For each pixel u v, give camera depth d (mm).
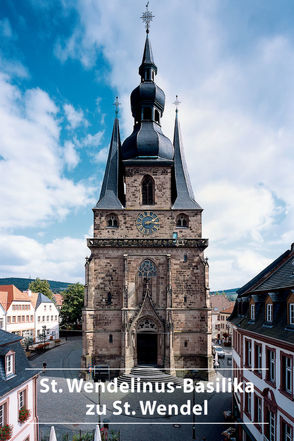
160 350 42438
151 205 48031
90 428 26922
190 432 26625
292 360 15664
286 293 18750
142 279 44312
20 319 64438
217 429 27125
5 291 64250
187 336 43062
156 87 53188
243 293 27250
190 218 47000
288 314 17328
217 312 84000
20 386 20328
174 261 44625
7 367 19688
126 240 44656
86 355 41406
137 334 43656
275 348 17812
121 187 52406
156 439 25375
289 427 16062
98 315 43250
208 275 44094
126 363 40781
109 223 47156
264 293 22312
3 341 20297
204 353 42406
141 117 52344
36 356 54594
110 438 24844
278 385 17281
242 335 24656
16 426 19656
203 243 44781
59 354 56188
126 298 42688
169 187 48312
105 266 44375
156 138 49781
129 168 48594
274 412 17594
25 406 21109
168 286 43125
